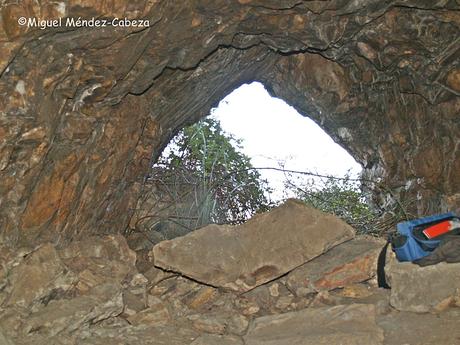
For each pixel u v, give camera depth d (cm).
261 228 514
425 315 436
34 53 362
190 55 534
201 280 491
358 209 798
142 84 514
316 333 420
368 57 664
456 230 482
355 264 492
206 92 698
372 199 841
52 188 440
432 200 757
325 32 595
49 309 416
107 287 448
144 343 419
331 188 809
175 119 696
